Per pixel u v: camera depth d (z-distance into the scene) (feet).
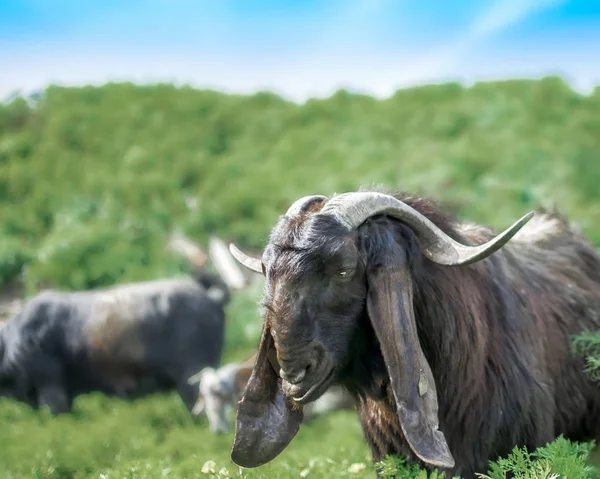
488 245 12.51
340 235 12.37
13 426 31.37
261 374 13.91
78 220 56.44
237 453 14.12
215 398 30.40
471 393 14.08
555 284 16.98
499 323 14.73
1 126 77.25
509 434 14.46
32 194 63.26
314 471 18.53
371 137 74.84
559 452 13.42
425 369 12.86
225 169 68.54
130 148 73.15
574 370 16.51
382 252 12.78
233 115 82.43
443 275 13.71
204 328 34.96
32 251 52.44
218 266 50.52
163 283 35.60
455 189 57.62
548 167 60.08
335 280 12.41
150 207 59.21
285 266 12.30
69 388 35.22
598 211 52.31
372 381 13.76
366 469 18.19
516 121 73.77
